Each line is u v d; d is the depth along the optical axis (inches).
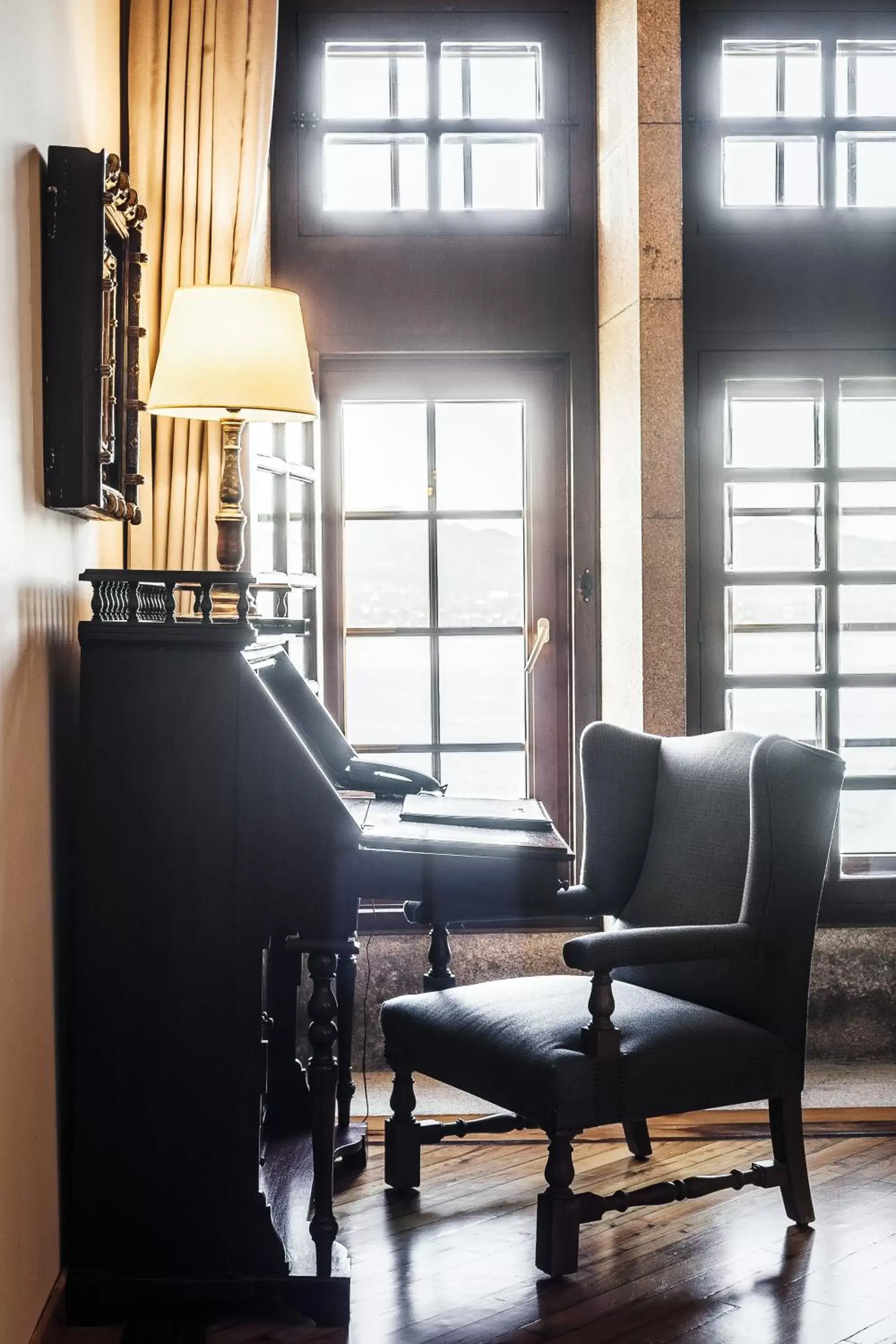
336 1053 143.7
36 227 93.5
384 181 152.2
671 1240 107.7
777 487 151.9
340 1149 120.0
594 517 155.0
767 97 151.6
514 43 152.6
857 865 153.7
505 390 154.6
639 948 100.0
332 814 95.9
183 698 95.8
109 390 102.7
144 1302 95.3
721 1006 111.7
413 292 151.7
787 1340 91.6
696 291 149.8
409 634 155.0
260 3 130.0
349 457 154.3
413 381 153.5
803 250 150.6
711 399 150.1
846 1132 129.4
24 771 88.1
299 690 124.4
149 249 128.6
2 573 82.3
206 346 110.6
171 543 129.2
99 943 96.0
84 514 103.9
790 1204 109.2
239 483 113.4
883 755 153.3
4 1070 81.2
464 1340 92.2
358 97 151.8
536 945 150.8
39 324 94.7
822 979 151.3
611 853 122.3
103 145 122.2
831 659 152.1
